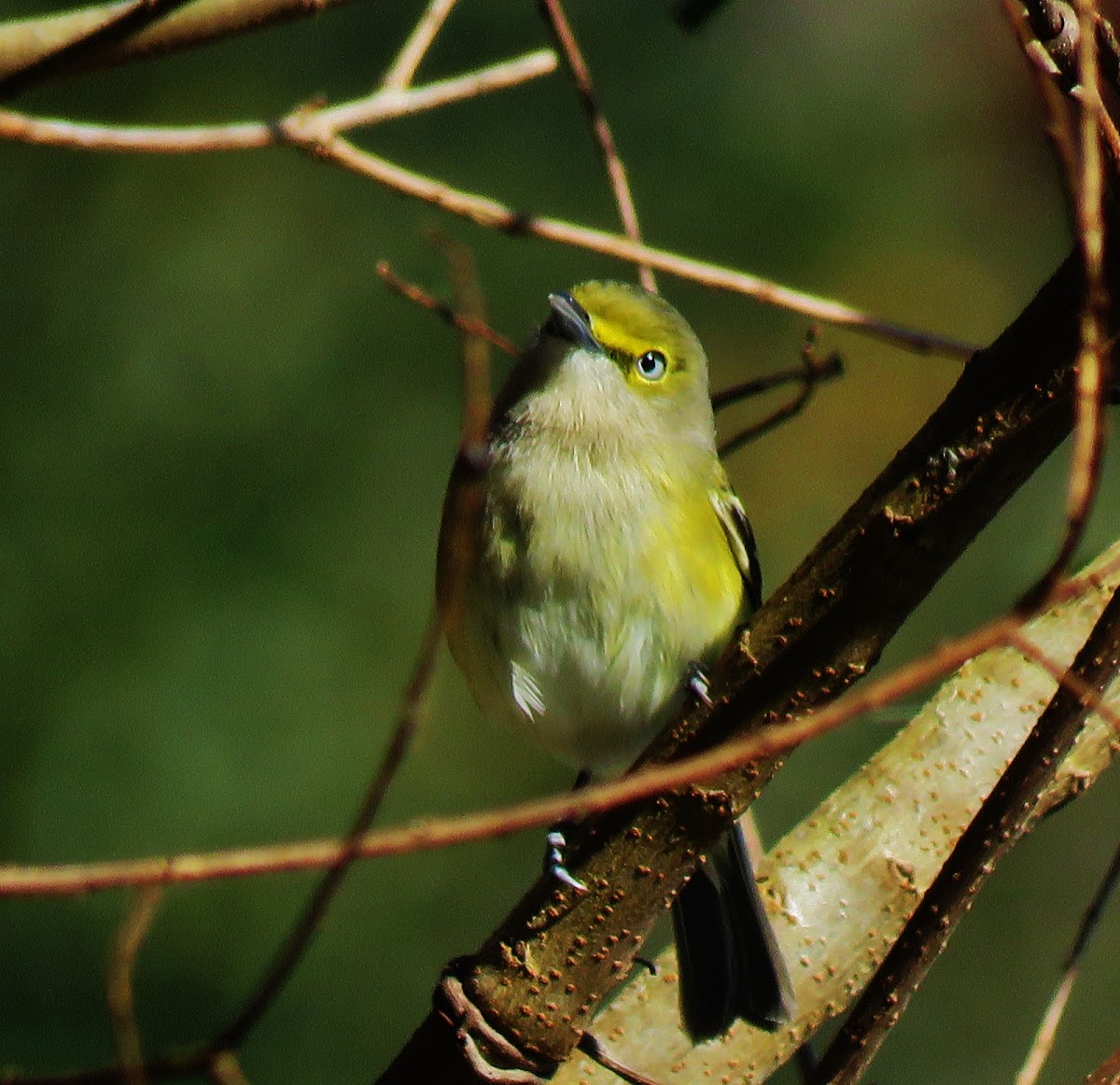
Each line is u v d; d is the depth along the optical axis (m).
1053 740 4.69
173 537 11.30
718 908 6.85
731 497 8.20
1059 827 11.96
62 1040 10.51
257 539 11.38
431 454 11.64
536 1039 5.78
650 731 8.02
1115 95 4.96
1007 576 12.23
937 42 12.66
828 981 6.62
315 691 11.16
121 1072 3.70
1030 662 6.84
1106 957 11.67
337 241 11.90
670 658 7.86
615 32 12.09
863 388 12.55
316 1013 10.87
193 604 11.17
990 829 4.78
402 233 11.88
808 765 11.59
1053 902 11.83
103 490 11.34
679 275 6.25
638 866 5.59
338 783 11.09
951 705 6.88
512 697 7.93
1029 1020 11.53
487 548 7.83
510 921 5.79
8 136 4.21
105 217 11.90
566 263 11.86
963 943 11.73
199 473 11.44
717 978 6.73
